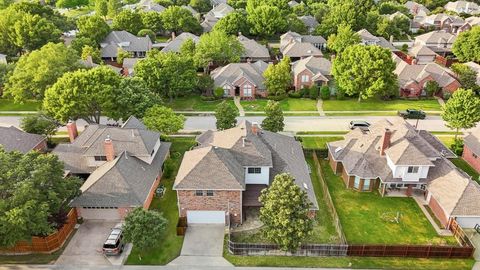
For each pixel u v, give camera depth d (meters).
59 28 115.38
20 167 37.91
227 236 42.25
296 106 78.12
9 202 35.53
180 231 42.16
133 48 107.75
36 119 60.56
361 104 78.81
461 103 57.81
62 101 58.72
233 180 42.00
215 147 45.66
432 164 46.75
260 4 139.88
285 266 38.28
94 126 55.59
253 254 39.78
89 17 109.06
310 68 87.00
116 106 61.50
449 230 43.44
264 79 84.94
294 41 108.31
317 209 43.56
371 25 125.19
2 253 39.75
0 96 80.25
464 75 83.69
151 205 47.31
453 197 43.50
